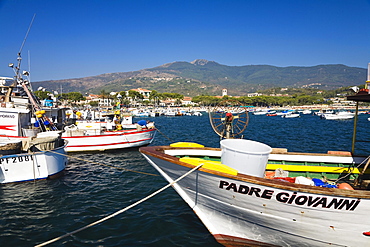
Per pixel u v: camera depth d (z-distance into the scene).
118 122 23.44
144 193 10.54
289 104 176.88
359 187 7.12
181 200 9.78
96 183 11.77
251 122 64.06
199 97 175.00
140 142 20.22
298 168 8.02
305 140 29.16
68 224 7.73
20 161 11.05
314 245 5.59
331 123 59.91
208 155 8.13
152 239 6.91
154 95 167.75
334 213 5.03
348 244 5.31
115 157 17.48
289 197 5.09
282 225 5.54
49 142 12.04
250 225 5.95
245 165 5.78
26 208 8.84
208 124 55.47
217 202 6.04
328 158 8.10
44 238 6.91
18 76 17.05
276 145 25.30
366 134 35.53
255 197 5.39
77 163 15.55
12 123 14.88
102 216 8.33
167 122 62.91
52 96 23.34
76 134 18.34
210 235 7.15
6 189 10.57
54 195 10.09
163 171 6.71
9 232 7.20
